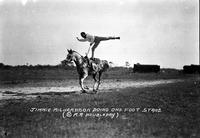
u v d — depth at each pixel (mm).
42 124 11898
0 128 11430
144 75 46156
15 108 14820
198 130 11242
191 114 13492
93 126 11594
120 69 55500
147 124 11906
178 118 12859
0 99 18250
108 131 10984
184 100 16562
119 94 19297
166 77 41750
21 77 38562
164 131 11078
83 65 20188
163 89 21406
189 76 42875
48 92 22000
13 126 11688
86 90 22688
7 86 27250
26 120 12617
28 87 26297
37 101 16891
